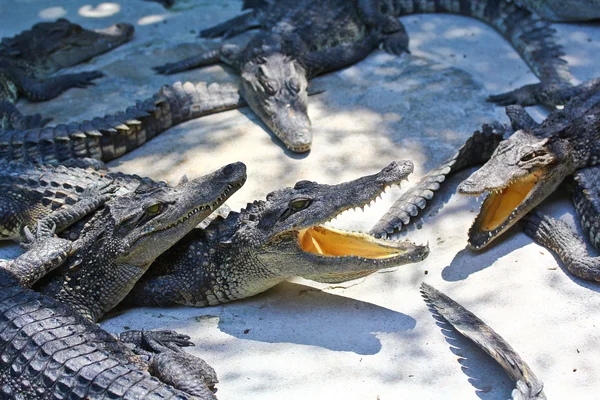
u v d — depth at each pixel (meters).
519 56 3.61
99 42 3.76
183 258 2.58
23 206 2.75
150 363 2.31
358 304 2.54
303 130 3.10
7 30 3.95
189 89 3.32
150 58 3.73
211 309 2.58
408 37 3.74
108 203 2.59
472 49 3.67
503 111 3.25
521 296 2.53
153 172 3.05
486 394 2.28
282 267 2.48
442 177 2.85
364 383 2.32
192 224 2.52
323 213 2.43
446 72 3.51
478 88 3.40
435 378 2.32
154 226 2.48
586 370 2.33
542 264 2.63
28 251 2.52
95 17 4.06
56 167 2.87
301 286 2.61
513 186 2.81
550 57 3.47
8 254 2.77
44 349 2.25
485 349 2.32
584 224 2.72
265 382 2.33
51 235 2.61
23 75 3.52
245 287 2.54
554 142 2.77
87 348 2.25
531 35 3.60
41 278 2.54
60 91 3.51
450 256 2.67
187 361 2.31
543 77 3.37
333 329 2.46
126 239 2.49
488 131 2.92
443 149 3.07
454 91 3.38
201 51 3.77
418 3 3.96
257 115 3.32
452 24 3.88
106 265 2.52
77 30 3.70
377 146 3.11
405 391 2.29
